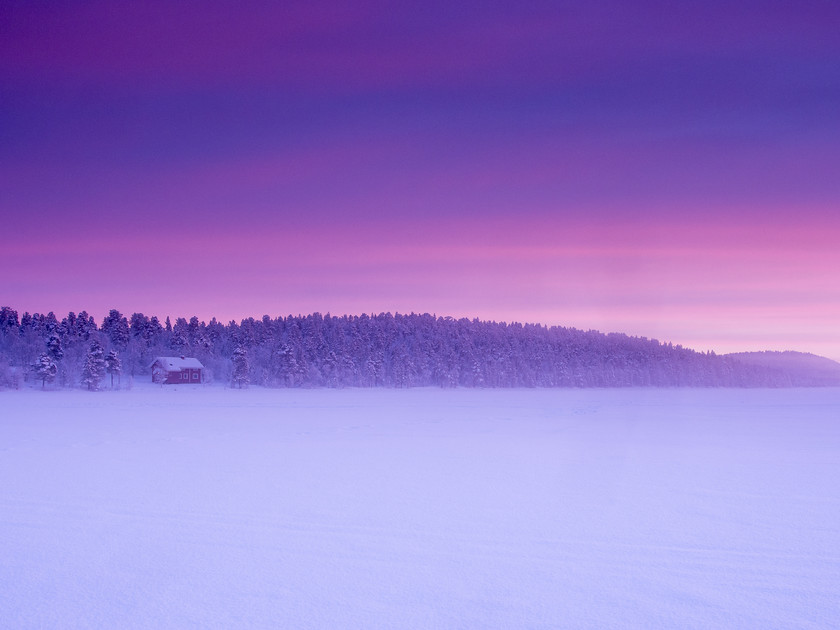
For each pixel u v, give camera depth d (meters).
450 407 52.16
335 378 113.44
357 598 7.09
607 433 27.48
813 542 9.28
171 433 27.20
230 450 20.95
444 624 6.37
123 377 114.69
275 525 10.41
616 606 6.80
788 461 18.20
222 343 137.00
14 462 17.86
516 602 6.95
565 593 7.20
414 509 11.62
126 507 11.81
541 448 21.56
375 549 8.97
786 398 76.94
